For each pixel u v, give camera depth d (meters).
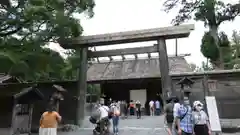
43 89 13.55
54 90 13.21
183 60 22.33
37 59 9.12
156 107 18.55
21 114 12.60
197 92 11.70
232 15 16.52
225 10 16.50
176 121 5.59
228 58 18.30
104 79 19.98
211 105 8.77
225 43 18.17
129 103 20.08
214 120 8.40
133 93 22.36
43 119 6.07
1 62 7.93
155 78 19.16
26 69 8.66
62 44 12.74
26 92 9.70
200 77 12.00
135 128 11.41
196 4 16.56
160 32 11.83
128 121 14.30
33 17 8.66
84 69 13.01
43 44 10.11
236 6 15.70
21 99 9.91
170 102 6.77
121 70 21.67
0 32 9.74
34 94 9.78
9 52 8.25
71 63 12.88
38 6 8.38
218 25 17.42
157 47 12.34
